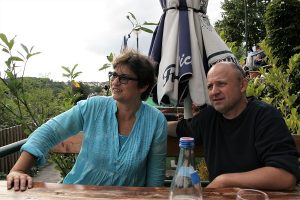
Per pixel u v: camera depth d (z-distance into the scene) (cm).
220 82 203
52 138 204
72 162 316
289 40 772
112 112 208
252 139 195
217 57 233
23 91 307
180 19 238
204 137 216
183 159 140
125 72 203
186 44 229
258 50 816
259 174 173
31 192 158
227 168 201
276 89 375
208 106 225
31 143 194
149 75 211
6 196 153
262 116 196
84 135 208
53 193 156
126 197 151
